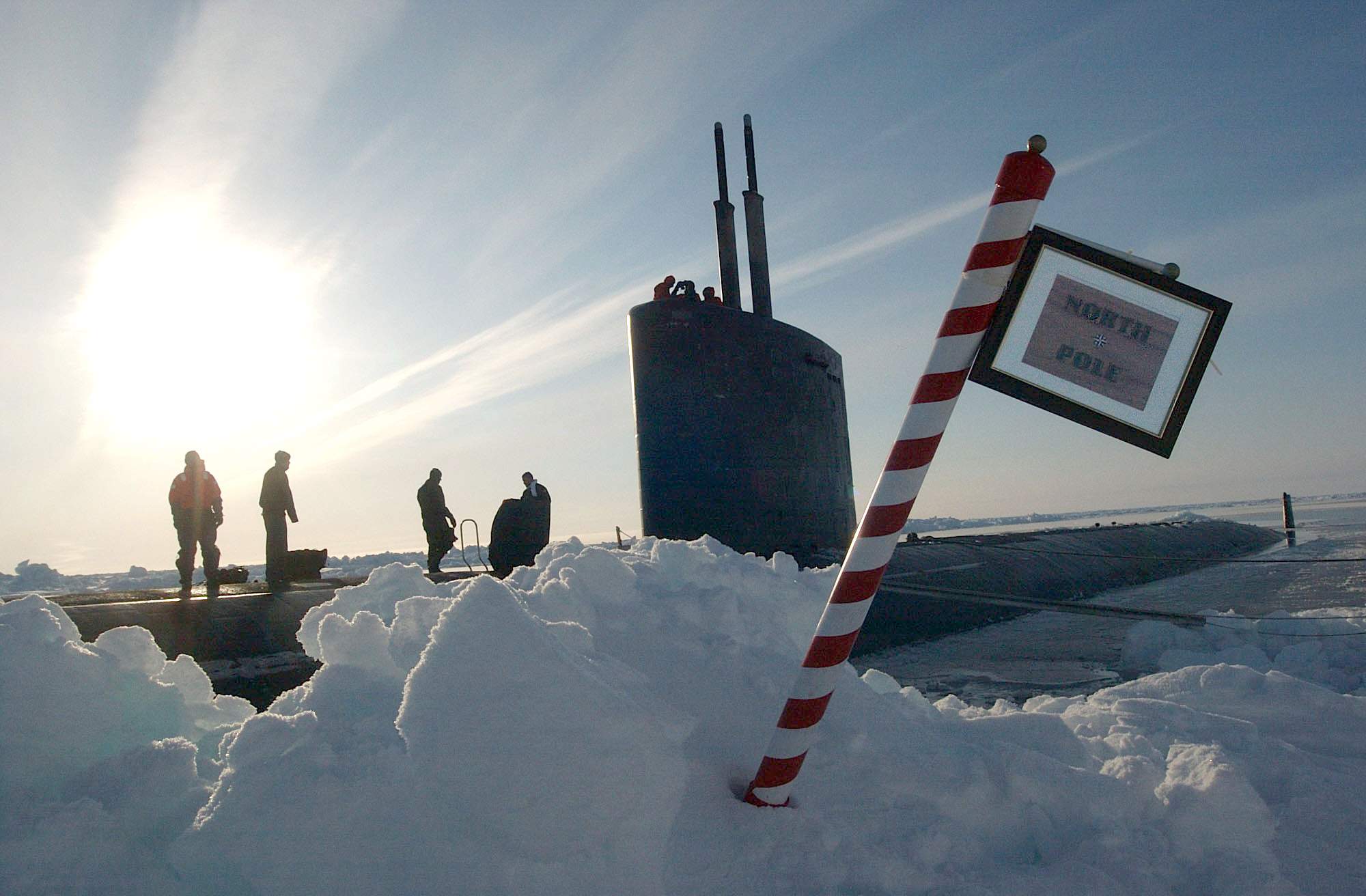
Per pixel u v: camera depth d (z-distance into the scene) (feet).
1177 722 11.43
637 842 6.11
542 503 29.78
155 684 7.68
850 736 8.48
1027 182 6.58
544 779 6.05
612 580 10.18
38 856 5.48
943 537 62.18
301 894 5.62
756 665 9.23
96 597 25.95
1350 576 50.75
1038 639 35.09
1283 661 21.12
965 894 6.60
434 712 6.47
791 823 7.11
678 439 30.19
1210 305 6.87
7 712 6.39
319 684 7.66
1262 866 7.64
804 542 32.73
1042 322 7.17
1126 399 7.12
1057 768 8.55
